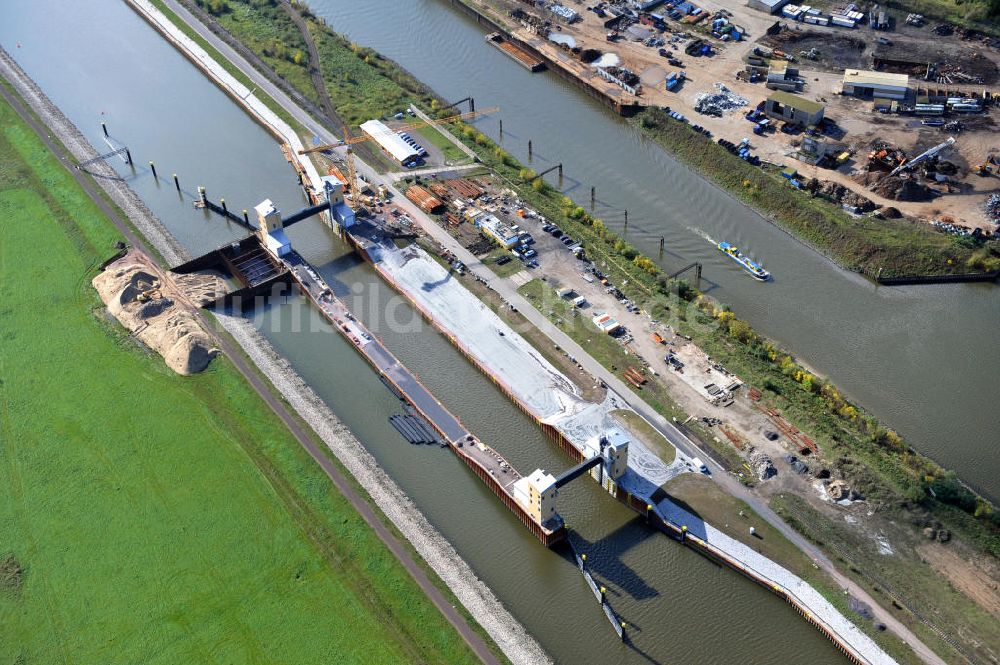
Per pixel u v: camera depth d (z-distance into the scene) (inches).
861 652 5812.0
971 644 5792.3
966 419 7293.3
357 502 6820.9
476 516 6850.4
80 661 5920.3
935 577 6161.4
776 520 6550.2
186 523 6692.9
